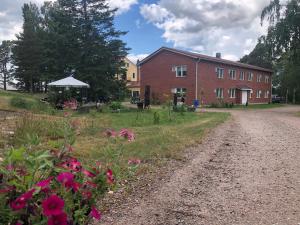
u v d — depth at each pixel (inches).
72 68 1467.8
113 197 201.0
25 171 93.1
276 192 224.7
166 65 1839.3
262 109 1631.4
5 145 285.1
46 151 101.0
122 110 1058.7
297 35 1295.5
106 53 1448.1
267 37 1343.5
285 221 176.1
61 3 1469.0
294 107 1932.8
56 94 1050.1
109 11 1485.0
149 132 505.0
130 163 152.6
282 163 313.7
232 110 1449.3
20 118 466.3
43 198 87.0
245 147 403.2
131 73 3184.1
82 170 101.9
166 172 270.2
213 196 214.4
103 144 339.6
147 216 177.9
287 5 1295.5
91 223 163.8
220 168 290.8
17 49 2468.0
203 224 170.6
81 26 1470.2
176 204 197.8
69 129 169.6
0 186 87.2
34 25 2906.0
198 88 1754.4
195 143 418.9
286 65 1788.9
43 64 1507.1
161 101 1839.3
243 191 225.8
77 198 96.1
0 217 84.0
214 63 1871.3
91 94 1461.6
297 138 486.9
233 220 176.4
